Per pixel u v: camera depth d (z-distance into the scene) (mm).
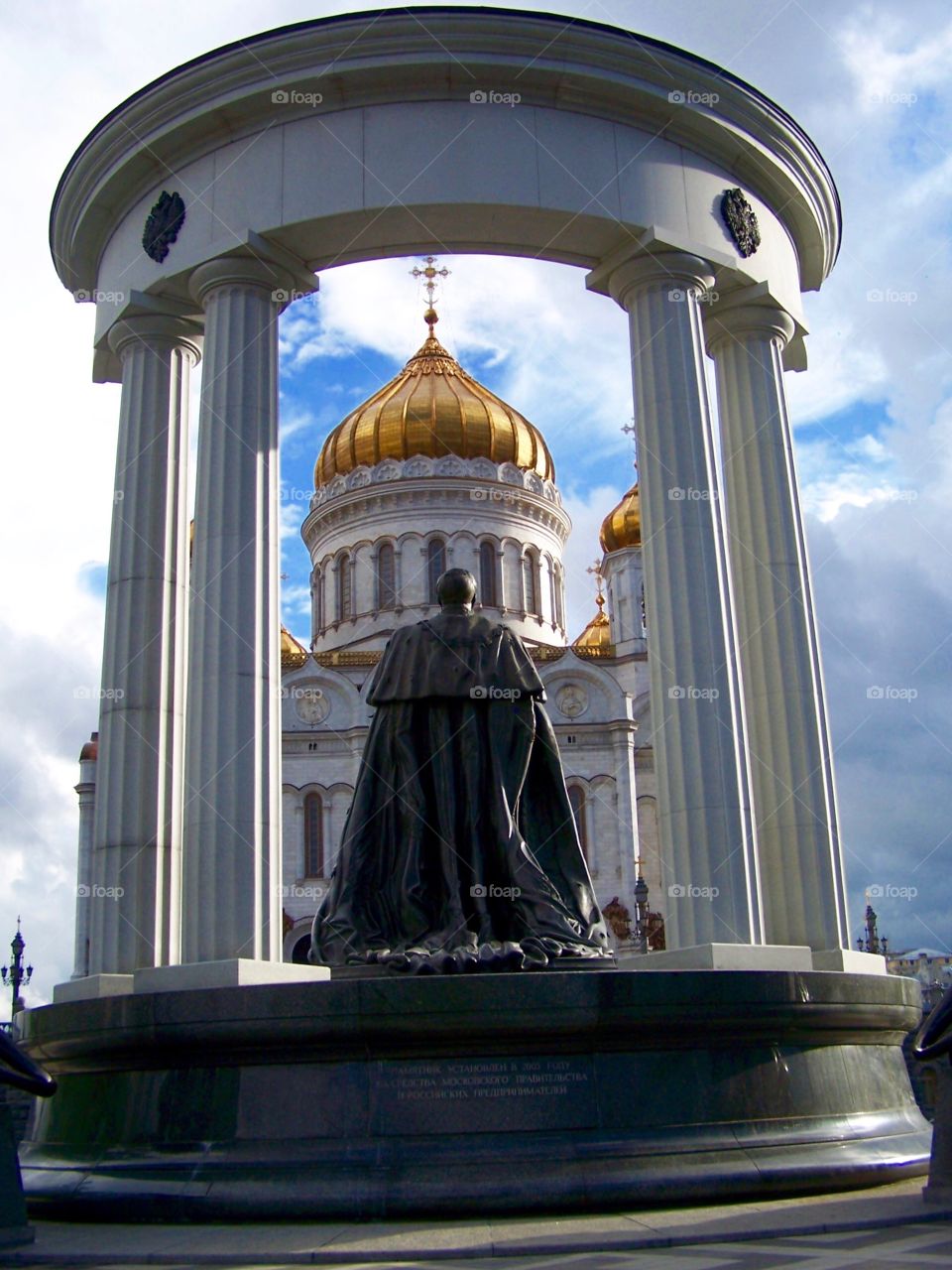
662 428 17734
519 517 67188
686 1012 10477
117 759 17828
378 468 66812
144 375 19203
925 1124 12656
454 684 12258
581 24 17688
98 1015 11211
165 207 18781
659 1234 8438
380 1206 9500
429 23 17516
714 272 18766
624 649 67562
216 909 15969
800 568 18953
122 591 18438
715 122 18594
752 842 16656
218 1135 10422
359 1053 10281
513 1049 10281
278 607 17516
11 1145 9289
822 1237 8414
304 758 62875
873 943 44594
